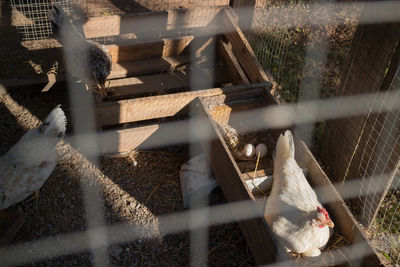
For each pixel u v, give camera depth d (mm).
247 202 1959
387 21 1943
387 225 2154
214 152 2193
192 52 2836
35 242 2076
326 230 1945
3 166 2023
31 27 3098
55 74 2707
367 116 2086
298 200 1997
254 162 2332
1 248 2008
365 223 2158
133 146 2361
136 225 2139
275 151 2186
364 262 1895
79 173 2297
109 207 2189
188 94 2332
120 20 2664
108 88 2598
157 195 2238
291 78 2699
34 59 2844
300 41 2869
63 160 2340
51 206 2184
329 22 2859
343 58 2787
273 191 2084
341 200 2004
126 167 2326
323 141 2387
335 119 2281
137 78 2684
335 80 2664
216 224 2146
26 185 2062
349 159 2217
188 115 2533
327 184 2061
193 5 3311
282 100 2607
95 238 2092
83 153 2371
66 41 2715
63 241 2082
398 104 1929
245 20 2762
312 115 2477
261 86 2389
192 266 2025
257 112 2422
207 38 2809
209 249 2072
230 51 2721
